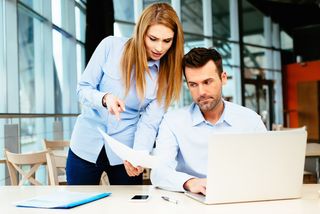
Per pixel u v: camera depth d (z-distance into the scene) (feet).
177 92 5.51
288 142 3.93
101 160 6.00
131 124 5.92
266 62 37.19
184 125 5.18
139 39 5.13
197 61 4.69
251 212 3.54
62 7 20.04
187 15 27.96
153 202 3.94
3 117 10.36
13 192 4.56
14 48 13.58
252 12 35.27
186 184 4.37
